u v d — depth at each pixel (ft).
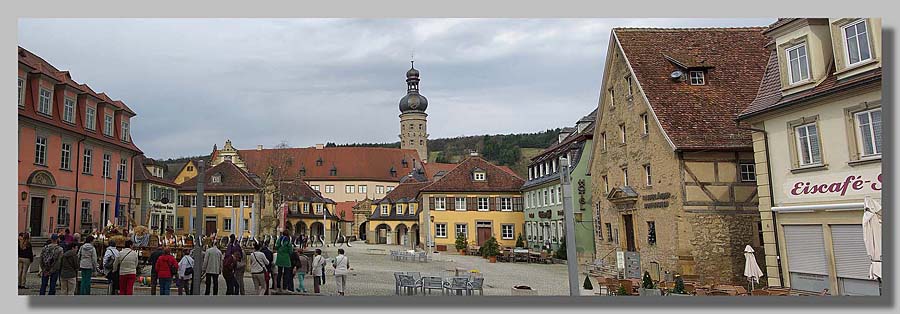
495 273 95.04
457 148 582.76
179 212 208.23
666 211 74.69
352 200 352.08
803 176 54.39
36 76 94.17
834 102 51.16
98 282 58.70
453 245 165.68
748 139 73.36
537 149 518.78
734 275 70.85
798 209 54.34
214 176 214.07
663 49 85.46
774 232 57.93
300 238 130.52
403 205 231.30
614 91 92.58
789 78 56.34
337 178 353.10
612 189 88.74
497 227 167.84
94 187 110.93
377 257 135.03
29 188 90.74
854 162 49.16
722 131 74.33
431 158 577.43
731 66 83.05
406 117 418.72
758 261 71.31
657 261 76.79
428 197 168.14
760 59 84.23
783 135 57.00
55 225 97.35
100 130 115.03
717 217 71.82
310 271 80.48
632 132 85.35
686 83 80.69
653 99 78.28
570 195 46.01
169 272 49.55
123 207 123.03
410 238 225.97
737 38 87.15
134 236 78.79
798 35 54.95
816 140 53.42
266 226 161.38
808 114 53.93
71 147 103.50
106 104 116.67
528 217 161.07
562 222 128.77
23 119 89.45
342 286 57.72
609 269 87.61
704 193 72.08
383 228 234.79
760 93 62.49
